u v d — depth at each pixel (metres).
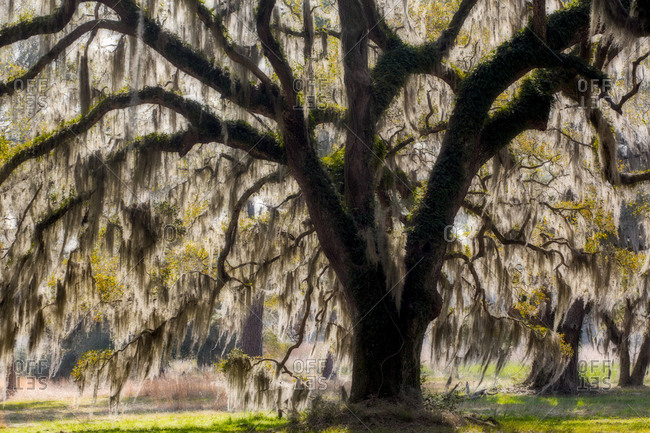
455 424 12.44
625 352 31.75
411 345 13.31
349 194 13.92
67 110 15.68
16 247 14.73
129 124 13.88
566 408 19.14
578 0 14.73
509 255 17.77
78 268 15.02
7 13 14.27
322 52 15.65
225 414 18.69
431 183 13.93
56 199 14.86
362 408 12.67
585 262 18.06
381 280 13.47
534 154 18.91
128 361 15.20
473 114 14.03
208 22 13.60
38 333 14.23
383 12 15.55
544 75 14.66
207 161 17.66
